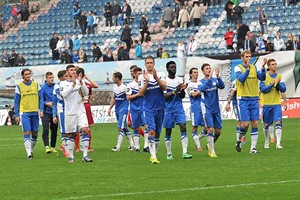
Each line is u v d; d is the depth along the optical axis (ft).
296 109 227.20
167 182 89.56
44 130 139.74
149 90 112.27
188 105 236.84
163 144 152.66
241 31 248.52
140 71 135.44
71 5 320.70
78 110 118.11
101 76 251.80
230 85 233.35
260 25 261.24
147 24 286.46
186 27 283.79
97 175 99.04
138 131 137.80
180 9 284.00
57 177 98.27
